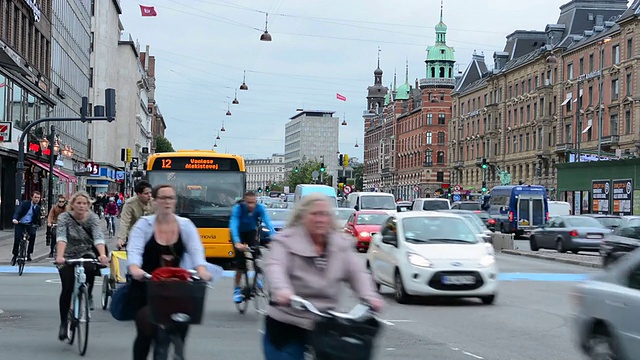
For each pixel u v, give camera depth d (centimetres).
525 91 8956
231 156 2305
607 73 7050
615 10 8244
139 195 1213
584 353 896
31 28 4781
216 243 2250
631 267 838
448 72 13600
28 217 2384
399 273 1581
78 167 7188
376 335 534
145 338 751
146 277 717
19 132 4338
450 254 1555
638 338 781
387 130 16662
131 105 10862
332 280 576
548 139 8269
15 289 1728
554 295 1761
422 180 13575
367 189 18800
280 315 566
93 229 1034
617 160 5244
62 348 1032
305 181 17112
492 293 1549
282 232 585
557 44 8169
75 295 1023
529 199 4938
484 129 10231
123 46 10600
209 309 1447
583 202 5709
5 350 1017
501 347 1084
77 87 7044
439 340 1142
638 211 5003
